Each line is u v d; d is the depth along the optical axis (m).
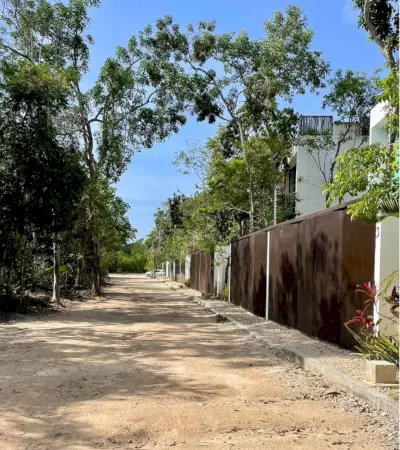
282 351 9.77
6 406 5.86
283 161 25.59
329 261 10.22
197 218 27.14
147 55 24.23
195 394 6.55
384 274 8.52
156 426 5.22
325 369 7.68
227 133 26.31
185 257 40.91
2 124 15.78
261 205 23.31
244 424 5.34
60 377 7.34
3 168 15.70
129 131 24.48
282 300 13.58
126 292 30.73
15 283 16.88
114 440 4.84
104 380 7.25
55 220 16.78
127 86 23.52
